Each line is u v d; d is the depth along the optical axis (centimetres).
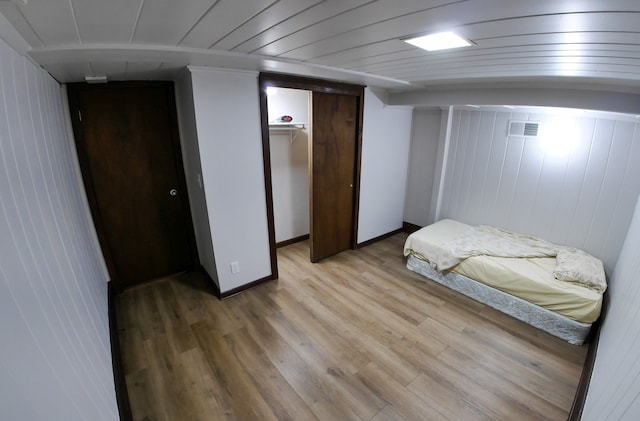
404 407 175
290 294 289
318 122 306
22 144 117
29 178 119
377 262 359
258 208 280
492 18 95
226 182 253
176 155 289
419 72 212
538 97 233
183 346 222
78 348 122
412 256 334
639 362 98
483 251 288
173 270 321
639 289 141
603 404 119
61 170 193
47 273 113
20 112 122
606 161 270
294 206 404
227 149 246
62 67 176
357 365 206
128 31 121
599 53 122
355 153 353
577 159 287
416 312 264
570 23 92
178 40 139
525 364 208
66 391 95
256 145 261
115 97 254
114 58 165
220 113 234
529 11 87
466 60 161
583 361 211
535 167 318
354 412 172
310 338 231
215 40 138
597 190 279
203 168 238
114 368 176
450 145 384
